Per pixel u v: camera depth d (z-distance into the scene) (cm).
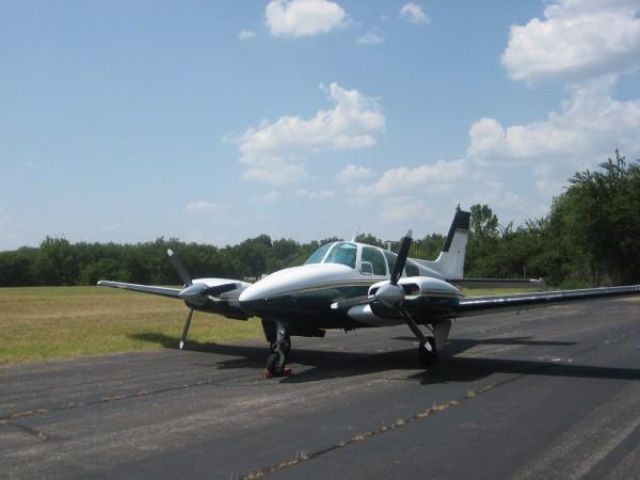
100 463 559
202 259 8912
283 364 1055
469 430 668
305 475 521
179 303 2952
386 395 873
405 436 643
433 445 609
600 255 5019
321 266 1178
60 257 8694
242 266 9312
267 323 1224
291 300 1086
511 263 6531
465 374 1064
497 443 615
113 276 8606
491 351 1388
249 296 1054
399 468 537
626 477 508
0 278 8269
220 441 629
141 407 795
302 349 1444
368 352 1388
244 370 1119
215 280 1323
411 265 1430
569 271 5653
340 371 1109
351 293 1183
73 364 1184
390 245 1434
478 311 1209
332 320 1170
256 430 672
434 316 1195
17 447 611
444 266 1736
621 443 611
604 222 4866
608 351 1365
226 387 945
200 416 742
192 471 534
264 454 582
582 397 850
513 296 1191
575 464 544
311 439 634
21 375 1052
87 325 1831
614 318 2345
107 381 995
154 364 1191
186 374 1071
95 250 9006
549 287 5478
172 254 1352
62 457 577
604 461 552
